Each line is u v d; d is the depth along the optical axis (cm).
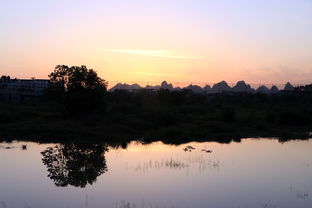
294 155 2650
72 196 1592
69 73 4250
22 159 2427
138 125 3900
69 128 3594
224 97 7519
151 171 2077
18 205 1467
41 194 1623
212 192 1664
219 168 2167
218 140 3488
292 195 1630
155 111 4450
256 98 7231
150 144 3195
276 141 3459
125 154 2667
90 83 4253
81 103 4116
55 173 2033
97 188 1722
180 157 2530
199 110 5141
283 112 4684
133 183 1814
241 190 1703
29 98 6250
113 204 1480
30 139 3294
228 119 4412
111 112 4388
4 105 4709
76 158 2492
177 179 1898
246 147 3048
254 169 2152
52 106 4800
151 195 1609
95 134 3472
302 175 2014
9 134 3409
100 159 2453
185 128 3906
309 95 7669
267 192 1673
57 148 2905
